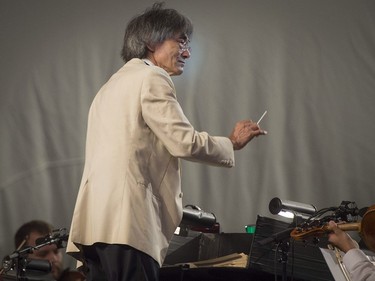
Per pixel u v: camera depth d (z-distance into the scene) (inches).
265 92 564.7
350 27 582.2
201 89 563.5
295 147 552.1
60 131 546.6
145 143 241.9
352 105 563.5
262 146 551.8
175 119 238.5
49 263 348.5
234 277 312.2
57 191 533.6
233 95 563.5
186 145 235.8
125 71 259.1
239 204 539.2
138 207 233.5
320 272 308.2
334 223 277.9
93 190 241.9
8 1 570.6
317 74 569.6
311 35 581.0
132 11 575.2
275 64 570.9
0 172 530.9
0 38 562.6
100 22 572.1
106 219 233.5
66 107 552.1
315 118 559.5
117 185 235.6
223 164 246.2
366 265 263.1
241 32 577.9
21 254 340.2
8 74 555.2
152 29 268.4
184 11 581.0
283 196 542.0
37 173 535.2
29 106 549.3
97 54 565.6
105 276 244.1
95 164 244.7
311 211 344.5
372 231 261.4
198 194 538.3
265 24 582.6
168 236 243.3
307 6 588.4
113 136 243.3
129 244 227.3
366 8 583.8
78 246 246.2
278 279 314.7
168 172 245.6
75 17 572.1
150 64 264.7
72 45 566.6
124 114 244.7
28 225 448.1
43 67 559.5
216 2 582.6
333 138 556.1
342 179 548.4
